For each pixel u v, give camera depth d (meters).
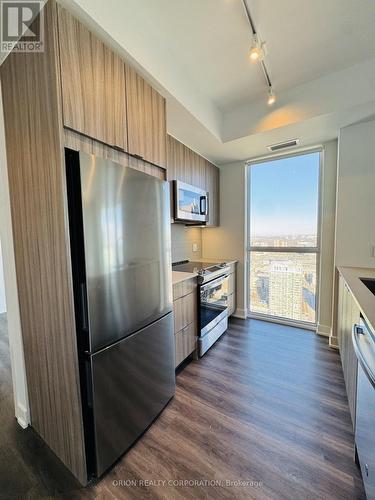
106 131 1.23
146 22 1.43
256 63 1.83
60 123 1.01
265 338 2.80
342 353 2.05
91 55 1.14
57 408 1.26
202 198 2.87
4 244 1.42
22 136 1.20
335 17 1.43
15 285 1.43
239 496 1.10
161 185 1.60
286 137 2.49
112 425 1.23
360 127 2.23
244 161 3.29
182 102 1.84
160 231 1.59
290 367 2.19
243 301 3.45
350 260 2.37
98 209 1.12
